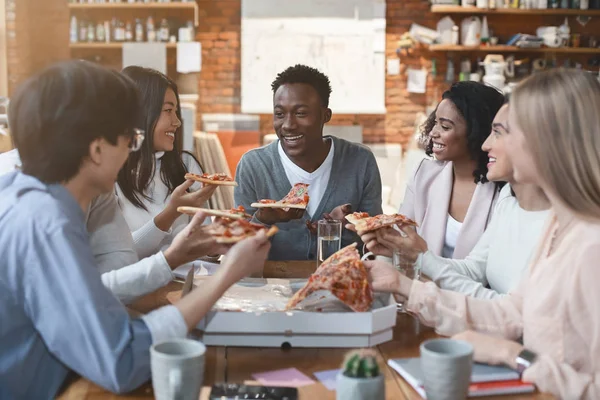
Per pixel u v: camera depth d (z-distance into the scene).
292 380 1.31
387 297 1.64
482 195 2.37
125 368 1.24
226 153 7.29
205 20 7.32
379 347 1.51
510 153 1.49
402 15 7.34
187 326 1.31
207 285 1.36
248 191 2.68
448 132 2.40
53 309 1.25
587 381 1.27
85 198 1.41
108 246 1.83
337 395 1.07
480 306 1.57
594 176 1.37
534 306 1.40
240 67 7.38
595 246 1.34
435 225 2.49
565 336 1.36
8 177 1.43
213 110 7.41
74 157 1.33
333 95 7.37
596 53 7.23
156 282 1.63
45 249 1.26
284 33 7.29
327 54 7.31
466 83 2.44
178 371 1.03
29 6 6.96
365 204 2.71
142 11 7.12
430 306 1.57
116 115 1.34
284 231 2.59
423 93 7.42
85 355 1.25
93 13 7.06
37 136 1.31
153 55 7.02
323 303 1.57
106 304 1.26
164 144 2.53
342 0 7.25
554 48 7.08
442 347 1.14
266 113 7.40
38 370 1.34
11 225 1.28
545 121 1.39
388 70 7.38
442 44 7.20
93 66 1.35
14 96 1.34
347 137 7.32
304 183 2.56
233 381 1.30
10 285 1.27
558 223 1.48
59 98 1.31
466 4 7.08
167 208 2.26
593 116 1.37
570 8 7.11
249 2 7.24
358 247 2.53
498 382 1.28
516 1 7.07
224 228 1.48
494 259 1.97
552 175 1.40
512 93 1.46
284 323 1.46
